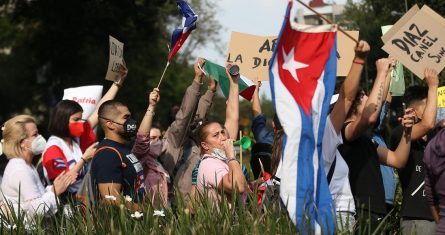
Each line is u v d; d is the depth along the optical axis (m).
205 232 6.43
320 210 6.46
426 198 7.64
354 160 7.23
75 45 39.00
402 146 7.40
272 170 7.49
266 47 9.92
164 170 8.41
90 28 38.38
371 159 7.26
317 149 6.49
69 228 6.82
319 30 6.53
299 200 6.42
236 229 6.46
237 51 9.99
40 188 7.81
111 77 9.44
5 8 40.69
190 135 8.64
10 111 43.03
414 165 7.77
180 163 8.53
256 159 9.34
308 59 6.52
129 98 42.62
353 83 6.74
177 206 6.95
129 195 7.43
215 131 7.59
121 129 7.51
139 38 39.06
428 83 7.46
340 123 6.82
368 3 26.78
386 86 7.66
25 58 41.72
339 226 6.69
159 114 47.44
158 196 7.14
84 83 40.03
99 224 6.74
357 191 7.19
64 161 8.32
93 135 8.87
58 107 8.48
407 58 7.73
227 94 9.17
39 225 6.93
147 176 8.27
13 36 41.94
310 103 6.48
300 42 6.51
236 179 7.09
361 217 6.59
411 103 7.92
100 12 37.78
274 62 6.48
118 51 9.45
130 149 8.51
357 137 7.14
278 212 6.60
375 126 8.25
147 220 6.65
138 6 37.72
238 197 6.64
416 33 7.71
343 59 9.34
